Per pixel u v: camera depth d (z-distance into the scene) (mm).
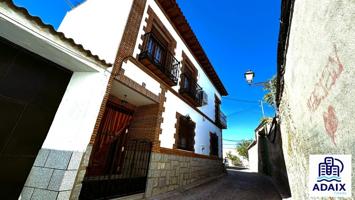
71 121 3305
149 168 4781
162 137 5516
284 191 6258
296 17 2502
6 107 2762
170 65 6207
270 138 10227
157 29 6102
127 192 4195
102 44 4195
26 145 2961
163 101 5816
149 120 5520
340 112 1507
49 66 3354
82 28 5207
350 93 1321
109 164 4949
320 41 1784
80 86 3559
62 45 2859
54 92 3395
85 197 3402
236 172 15555
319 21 1755
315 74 2000
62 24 6555
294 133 3631
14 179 2793
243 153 32500
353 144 1339
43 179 2906
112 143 5195
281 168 7930
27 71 3033
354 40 1227
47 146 3139
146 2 5559
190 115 7719
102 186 3773
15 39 2777
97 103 3541
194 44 8391
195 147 7809
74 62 3301
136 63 4797
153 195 4789
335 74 1530
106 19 4742
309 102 2318
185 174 6598
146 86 5109
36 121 3107
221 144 12312
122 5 4895
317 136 2176
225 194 5914
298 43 2527
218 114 12086
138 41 4992
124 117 5680
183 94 7023
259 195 6070
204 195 5555
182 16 6766
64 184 2867
